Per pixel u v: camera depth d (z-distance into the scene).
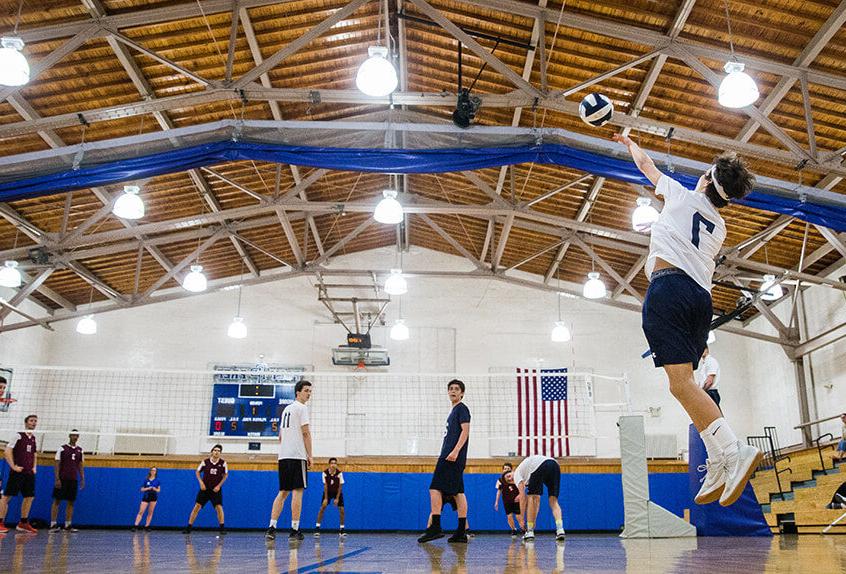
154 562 3.58
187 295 17.56
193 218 13.62
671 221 2.65
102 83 10.25
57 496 12.48
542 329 19.20
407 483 13.70
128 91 10.53
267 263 19.19
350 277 19.47
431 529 6.54
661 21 8.95
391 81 7.51
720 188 2.70
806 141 10.71
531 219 16.02
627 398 12.34
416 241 19.62
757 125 10.34
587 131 11.84
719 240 2.66
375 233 18.89
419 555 4.45
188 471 13.83
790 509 13.20
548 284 19.44
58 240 13.19
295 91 9.58
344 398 18.38
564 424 17.88
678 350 2.49
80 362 18.41
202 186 13.93
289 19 9.89
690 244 2.59
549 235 16.72
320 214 17.09
